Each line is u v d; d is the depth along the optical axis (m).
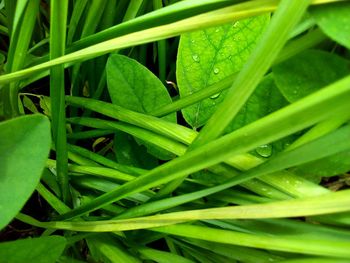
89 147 0.22
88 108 0.18
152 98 0.17
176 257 0.16
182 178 0.14
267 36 0.10
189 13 0.12
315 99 0.09
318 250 0.12
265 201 0.13
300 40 0.11
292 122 0.10
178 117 0.21
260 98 0.14
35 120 0.12
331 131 0.12
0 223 0.12
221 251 0.15
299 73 0.12
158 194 0.15
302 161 0.11
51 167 0.18
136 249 0.16
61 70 0.14
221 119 0.12
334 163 0.13
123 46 0.12
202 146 0.11
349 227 0.13
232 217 0.12
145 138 0.16
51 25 0.13
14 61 0.15
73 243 0.18
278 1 0.10
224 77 0.15
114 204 0.18
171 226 0.14
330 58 0.11
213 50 0.15
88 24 0.17
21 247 0.13
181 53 0.15
